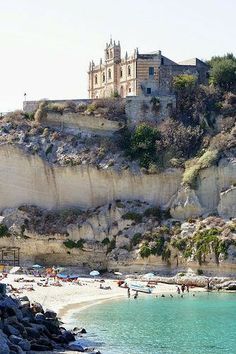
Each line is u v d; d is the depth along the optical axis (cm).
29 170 15162
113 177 14775
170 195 14562
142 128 15200
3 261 14538
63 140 15462
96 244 14088
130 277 13375
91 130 15662
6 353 5406
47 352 6128
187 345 6919
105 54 17825
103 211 14462
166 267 13250
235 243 12681
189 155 14962
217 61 16938
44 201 15088
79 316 8862
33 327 6638
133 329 7869
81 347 6481
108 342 7006
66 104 15938
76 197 14950
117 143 15312
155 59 16650
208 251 12775
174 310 9588
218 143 14638
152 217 14125
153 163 14762
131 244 13800
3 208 15175
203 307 9906
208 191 14200
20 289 11075
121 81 17288
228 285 12162
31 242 14425
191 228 13525
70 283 12375
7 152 15250
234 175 14125
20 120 15950
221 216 13825
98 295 11144
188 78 16038
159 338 7300
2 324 6250
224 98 15800
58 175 15025
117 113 15825
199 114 15525
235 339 7281
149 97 15850
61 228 14312
